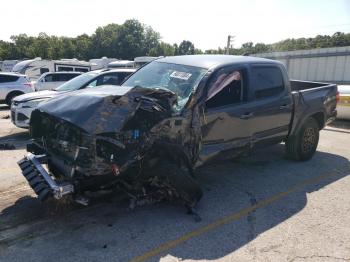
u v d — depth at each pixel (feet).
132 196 14.55
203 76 15.42
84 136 12.17
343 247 12.30
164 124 13.43
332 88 23.67
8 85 53.67
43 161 14.82
